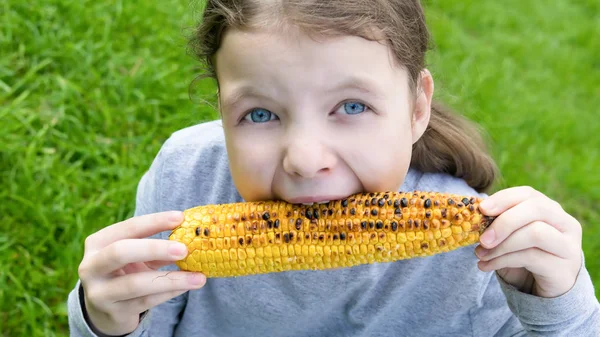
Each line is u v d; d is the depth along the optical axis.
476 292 2.58
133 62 4.79
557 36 6.44
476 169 2.78
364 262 1.93
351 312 2.64
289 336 2.78
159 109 4.57
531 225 1.94
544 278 2.09
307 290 2.52
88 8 5.00
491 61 5.75
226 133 2.02
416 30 2.22
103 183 4.13
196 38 2.32
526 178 4.77
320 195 1.91
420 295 2.66
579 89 5.86
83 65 4.64
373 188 2.00
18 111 4.30
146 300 2.08
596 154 5.19
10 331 3.54
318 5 1.82
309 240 1.91
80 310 2.28
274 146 1.92
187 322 2.79
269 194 2.01
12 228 3.87
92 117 4.41
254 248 1.92
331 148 1.89
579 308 2.19
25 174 3.98
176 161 2.70
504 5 6.64
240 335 2.81
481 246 1.99
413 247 1.89
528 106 5.37
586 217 4.74
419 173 2.73
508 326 2.74
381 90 1.91
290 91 1.84
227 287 2.61
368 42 1.87
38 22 4.83
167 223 1.98
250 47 1.83
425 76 2.40
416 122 2.36
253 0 1.85
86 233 3.86
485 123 4.93
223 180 2.60
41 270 3.75
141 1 5.15
